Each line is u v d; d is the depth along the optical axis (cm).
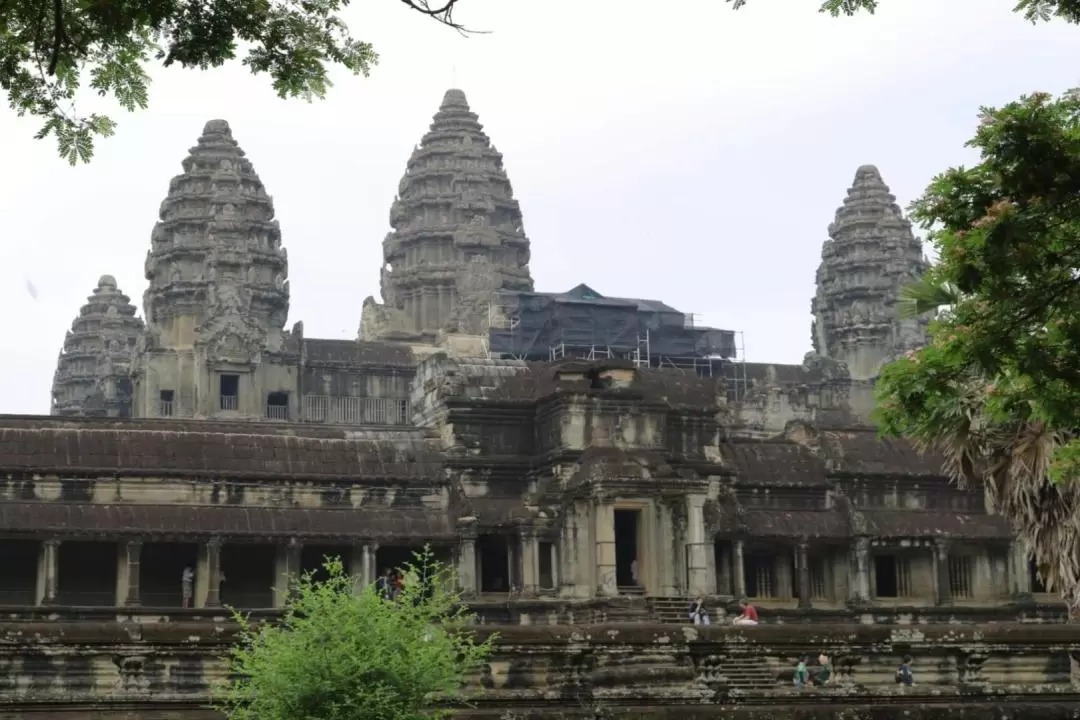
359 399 13862
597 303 14150
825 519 9100
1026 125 3112
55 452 7944
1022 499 4338
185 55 2748
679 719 4453
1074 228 3183
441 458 8625
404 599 4188
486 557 8688
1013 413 3806
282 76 2781
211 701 4534
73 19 2731
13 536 7581
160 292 14288
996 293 3241
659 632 5019
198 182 14438
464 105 17238
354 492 8350
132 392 14762
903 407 3519
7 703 4478
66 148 2845
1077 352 3291
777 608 8900
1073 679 5234
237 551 8269
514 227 17200
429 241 16625
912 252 15800
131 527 7750
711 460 8988
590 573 8319
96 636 4641
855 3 2845
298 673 3859
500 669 4859
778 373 14800
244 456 8250
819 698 4966
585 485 8294
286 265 14400
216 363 13350
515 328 14225
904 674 5203
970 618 9025
